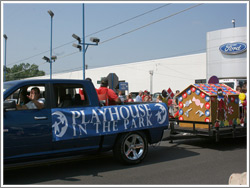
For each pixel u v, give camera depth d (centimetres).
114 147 581
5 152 450
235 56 3078
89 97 548
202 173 536
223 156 680
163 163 612
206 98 749
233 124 764
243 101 782
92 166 586
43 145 485
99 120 544
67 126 509
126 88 1656
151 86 4175
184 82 3806
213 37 3241
